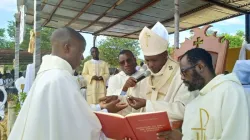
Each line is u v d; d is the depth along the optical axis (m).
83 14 10.43
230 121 1.76
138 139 2.04
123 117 1.93
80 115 1.98
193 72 1.98
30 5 8.52
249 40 10.13
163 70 2.80
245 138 1.70
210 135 1.88
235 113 1.76
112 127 2.09
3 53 20.53
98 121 2.10
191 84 2.03
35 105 1.95
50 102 1.94
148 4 9.03
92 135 2.04
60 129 1.91
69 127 1.93
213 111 1.88
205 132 1.92
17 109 4.93
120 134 2.11
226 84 1.88
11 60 22.38
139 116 1.88
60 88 1.98
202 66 1.98
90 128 2.01
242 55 4.82
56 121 1.91
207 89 1.97
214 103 1.89
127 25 12.03
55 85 1.98
